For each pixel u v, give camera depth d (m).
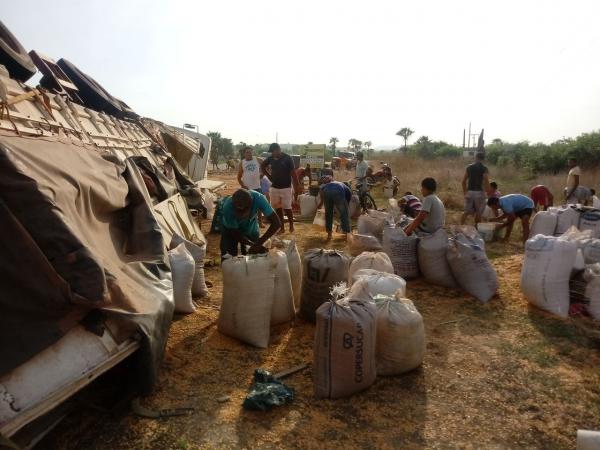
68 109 6.37
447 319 5.01
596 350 4.27
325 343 3.43
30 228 2.79
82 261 2.84
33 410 2.46
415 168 31.83
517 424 3.20
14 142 3.27
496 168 31.23
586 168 27.14
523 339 4.50
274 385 3.47
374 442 2.99
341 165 31.33
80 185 3.52
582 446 2.59
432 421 3.22
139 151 8.58
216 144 54.69
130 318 3.06
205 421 3.18
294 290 5.14
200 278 5.56
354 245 6.73
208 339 4.41
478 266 5.59
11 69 5.69
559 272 5.05
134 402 3.32
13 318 2.70
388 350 3.74
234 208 5.02
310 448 2.93
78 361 2.75
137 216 4.38
